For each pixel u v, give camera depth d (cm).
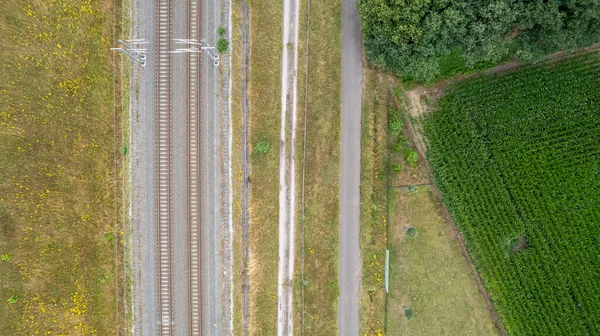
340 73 3369
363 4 2891
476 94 3322
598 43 3272
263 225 3331
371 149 3375
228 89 3247
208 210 3259
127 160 3266
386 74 3356
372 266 3406
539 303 3331
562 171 3306
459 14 2800
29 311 3183
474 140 3319
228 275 3272
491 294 3372
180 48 3234
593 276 3316
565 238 3319
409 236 3416
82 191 3247
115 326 3272
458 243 3403
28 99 3169
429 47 2927
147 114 3253
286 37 3338
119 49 3097
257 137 3303
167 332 3272
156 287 3269
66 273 3234
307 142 3353
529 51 2989
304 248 3372
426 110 3372
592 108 3266
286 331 3366
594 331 3284
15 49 3130
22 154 3170
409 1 2766
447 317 3434
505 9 2702
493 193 3338
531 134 3306
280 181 3362
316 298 3381
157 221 3259
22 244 3175
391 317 3428
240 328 3294
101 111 3253
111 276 3269
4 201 3148
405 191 3403
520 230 3341
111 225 3269
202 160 3250
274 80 3319
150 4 3244
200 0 3222
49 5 3159
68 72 3216
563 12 2736
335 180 3378
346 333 3400
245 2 3256
